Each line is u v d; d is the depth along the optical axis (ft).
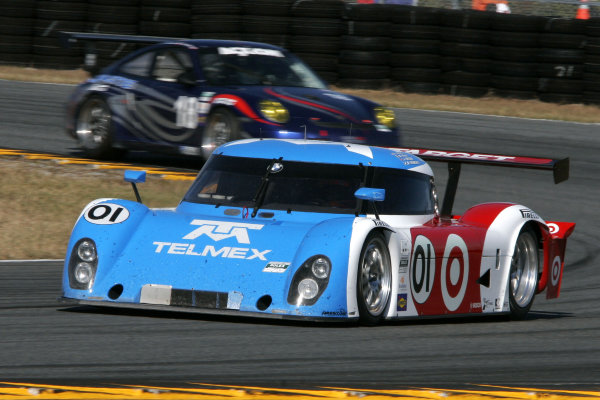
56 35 246.88
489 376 57.57
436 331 71.77
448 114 214.90
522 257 85.05
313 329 67.72
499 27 228.02
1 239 108.06
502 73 229.04
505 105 224.94
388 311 70.64
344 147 81.20
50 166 148.05
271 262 67.87
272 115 136.98
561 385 56.13
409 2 262.67
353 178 77.41
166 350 59.77
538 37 227.61
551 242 87.15
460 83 229.86
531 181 164.96
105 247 70.28
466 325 76.69
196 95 143.95
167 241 70.90
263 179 77.71
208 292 66.69
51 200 127.34
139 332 64.95
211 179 79.36
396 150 84.38
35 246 106.83
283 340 63.77
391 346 64.08
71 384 50.24
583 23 225.15
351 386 52.60
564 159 81.56
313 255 67.10
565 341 71.46
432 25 229.45
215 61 147.02
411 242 72.38
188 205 77.97
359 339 65.41
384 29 229.66
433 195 82.33
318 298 66.08
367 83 229.45
